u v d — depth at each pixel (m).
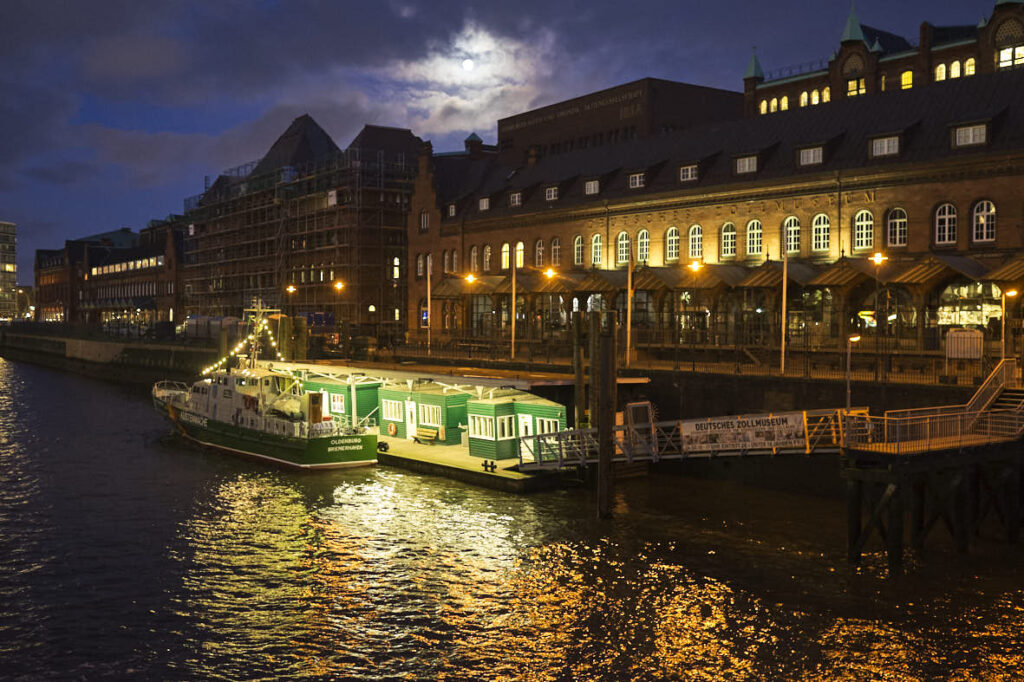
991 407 29.86
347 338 71.31
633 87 79.38
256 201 105.62
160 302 138.12
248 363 53.78
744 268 52.25
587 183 64.12
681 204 56.28
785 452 30.28
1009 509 28.00
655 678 19.92
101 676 20.28
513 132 93.38
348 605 24.39
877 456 25.72
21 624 23.14
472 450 40.81
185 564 27.81
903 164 45.09
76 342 110.75
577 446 35.81
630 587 25.22
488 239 71.25
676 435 38.94
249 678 20.22
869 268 44.53
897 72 76.19
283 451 41.69
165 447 48.81
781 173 51.69
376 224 88.69
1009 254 41.38
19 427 56.59
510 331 64.69
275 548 29.36
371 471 40.59
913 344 42.59
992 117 43.00
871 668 20.14
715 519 31.73
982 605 23.31
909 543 28.33
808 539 29.12
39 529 31.80
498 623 23.05
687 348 48.78
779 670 20.14
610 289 56.22
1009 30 68.00
